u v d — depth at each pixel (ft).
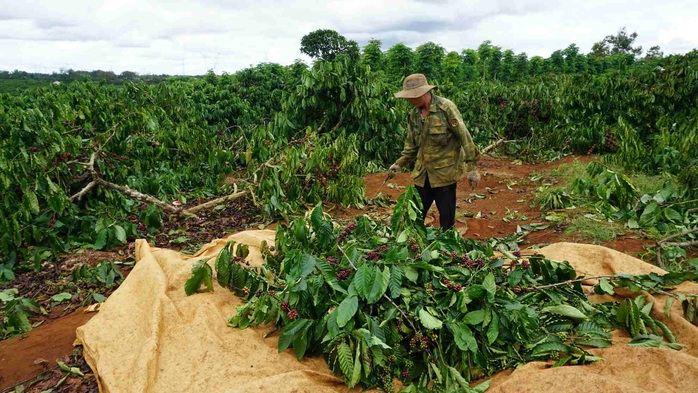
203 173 24.59
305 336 8.36
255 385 7.36
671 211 14.40
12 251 14.39
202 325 9.06
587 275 10.85
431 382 7.83
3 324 10.77
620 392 6.39
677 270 11.94
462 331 8.00
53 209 15.58
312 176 20.66
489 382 7.54
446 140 13.17
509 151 32.78
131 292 10.36
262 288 10.34
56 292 12.95
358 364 7.61
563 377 6.82
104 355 8.68
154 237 16.96
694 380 6.82
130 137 22.45
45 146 17.72
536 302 9.32
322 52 109.29
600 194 16.66
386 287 8.46
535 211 18.84
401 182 24.84
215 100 36.78
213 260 11.71
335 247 10.28
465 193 22.57
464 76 96.73
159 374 8.07
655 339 8.14
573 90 32.86
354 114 26.71
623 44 208.33
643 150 22.44
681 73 29.25
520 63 103.14
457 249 10.36
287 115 27.86
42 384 8.70
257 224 18.57
